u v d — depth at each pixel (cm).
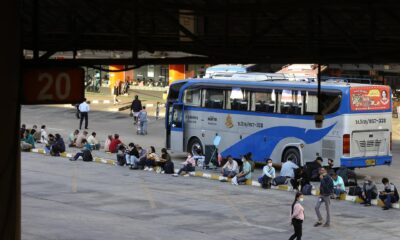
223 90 3934
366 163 3503
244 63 1677
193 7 1536
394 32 1655
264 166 3669
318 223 2641
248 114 3828
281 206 2970
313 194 3206
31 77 1382
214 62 1645
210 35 1847
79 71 1407
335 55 1574
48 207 2947
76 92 1408
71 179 3578
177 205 2988
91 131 5366
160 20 1859
